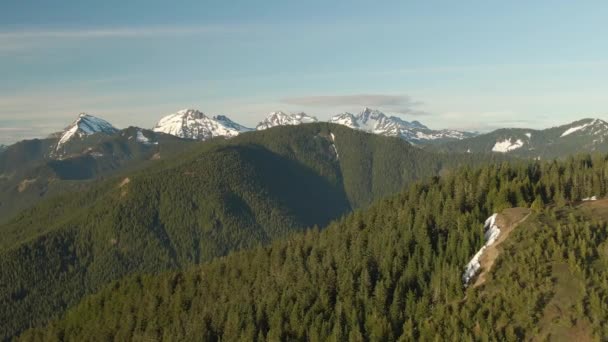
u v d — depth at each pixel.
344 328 141.75
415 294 144.25
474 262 142.12
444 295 137.25
